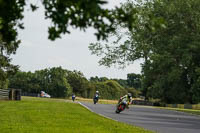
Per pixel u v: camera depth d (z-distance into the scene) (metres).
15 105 82.50
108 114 72.44
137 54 143.62
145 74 138.88
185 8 113.56
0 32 14.22
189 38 113.56
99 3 11.16
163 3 118.12
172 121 64.88
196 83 123.31
